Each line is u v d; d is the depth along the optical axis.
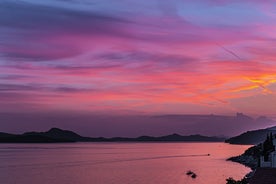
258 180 63.78
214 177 169.12
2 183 155.88
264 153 100.25
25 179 168.25
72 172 199.50
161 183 152.50
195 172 191.88
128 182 156.88
